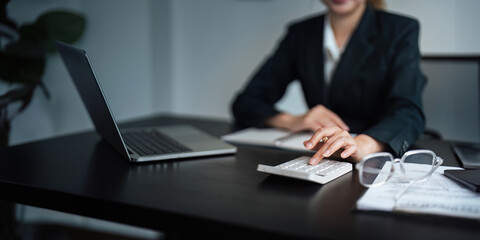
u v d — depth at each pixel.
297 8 2.53
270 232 0.66
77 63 1.03
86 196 0.81
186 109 2.96
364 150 1.05
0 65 2.15
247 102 1.60
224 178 0.92
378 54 1.54
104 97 0.96
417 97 1.39
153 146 1.15
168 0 2.82
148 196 0.81
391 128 1.17
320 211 0.73
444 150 1.19
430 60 1.75
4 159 1.07
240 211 0.73
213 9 2.76
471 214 0.69
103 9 2.72
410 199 0.75
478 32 2.19
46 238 2.36
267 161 1.06
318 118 1.36
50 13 2.30
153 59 2.83
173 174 0.95
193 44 2.86
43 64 2.24
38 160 1.07
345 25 1.63
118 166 1.01
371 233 0.65
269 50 2.64
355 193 0.82
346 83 1.59
